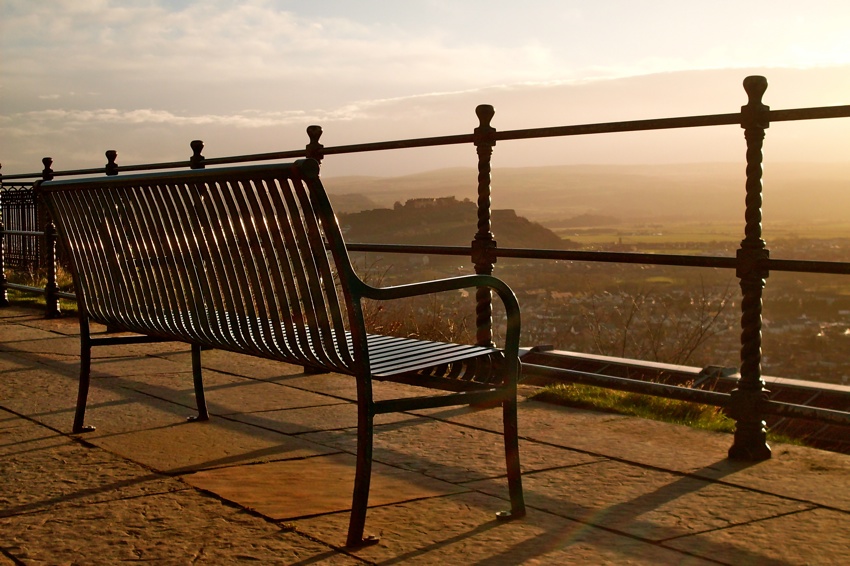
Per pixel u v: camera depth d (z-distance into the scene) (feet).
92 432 13.01
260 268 9.65
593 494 10.21
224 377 17.56
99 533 8.75
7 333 23.72
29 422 13.60
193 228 10.45
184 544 8.46
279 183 8.84
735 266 11.78
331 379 17.42
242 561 8.04
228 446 12.24
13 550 8.29
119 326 12.55
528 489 10.39
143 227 11.35
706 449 12.19
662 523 9.23
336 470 11.10
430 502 9.87
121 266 12.05
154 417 14.02
